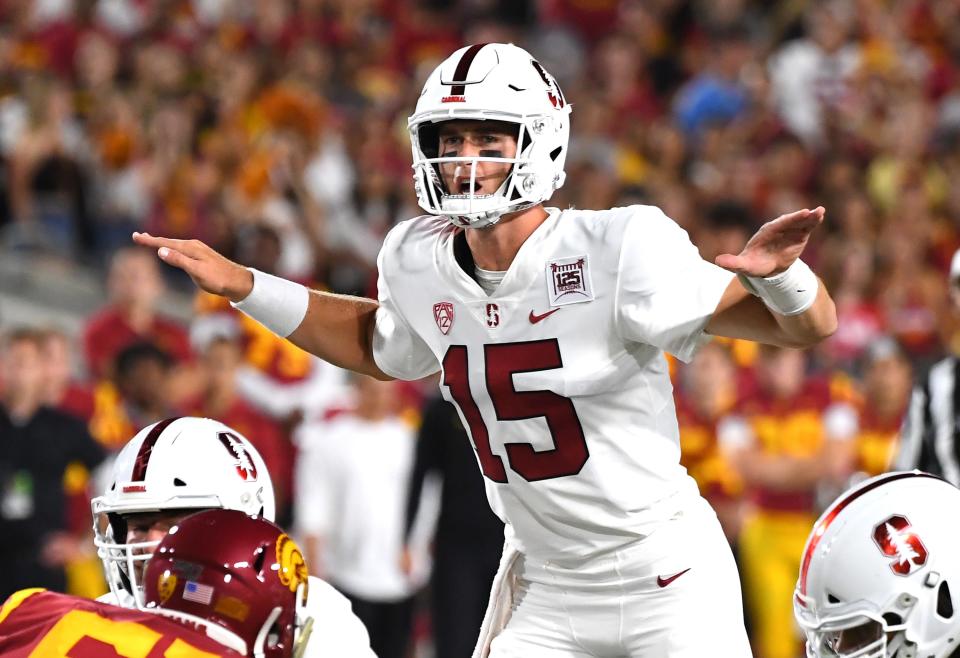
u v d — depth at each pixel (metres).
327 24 44.81
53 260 33.97
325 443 25.08
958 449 18.61
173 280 34.75
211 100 38.44
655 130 41.50
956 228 38.44
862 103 43.31
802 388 26.41
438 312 12.88
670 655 12.81
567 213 12.63
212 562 10.66
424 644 27.88
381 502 24.89
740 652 12.85
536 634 13.41
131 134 36.56
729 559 13.16
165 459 12.77
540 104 12.34
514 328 12.53
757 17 47.69
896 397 26.70
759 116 42.47
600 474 12.65
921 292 34.06
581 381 12.41
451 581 23.22
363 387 25.00
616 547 12.91
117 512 12.79
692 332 12.09
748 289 11.63
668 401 12.89
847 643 11.28
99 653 10.42
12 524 23.16
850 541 11.12
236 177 35.47
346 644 11.98
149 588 10.85
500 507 13.27
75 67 41.78
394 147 39.25
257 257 29.39
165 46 41.00
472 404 12.90
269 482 13.34
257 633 10.67
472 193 12.23
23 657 10.59
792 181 40.00
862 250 34.47
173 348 28.75
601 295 12.27
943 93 46.38
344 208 35.94
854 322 33.03
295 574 10.88
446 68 12.41
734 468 25.91
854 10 46.31
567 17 49.22
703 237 29.27
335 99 41.34
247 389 26.70
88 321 31.78
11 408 23.56
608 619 13.09
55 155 34.72
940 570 10.94
